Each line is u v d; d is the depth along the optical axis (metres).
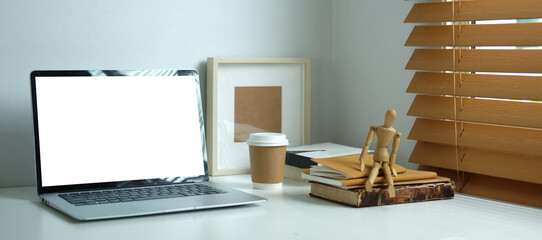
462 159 1.44
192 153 1.49
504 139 1.36
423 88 1.51
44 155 1.33
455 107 1.45
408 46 1.58
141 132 1.44
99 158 1.38
